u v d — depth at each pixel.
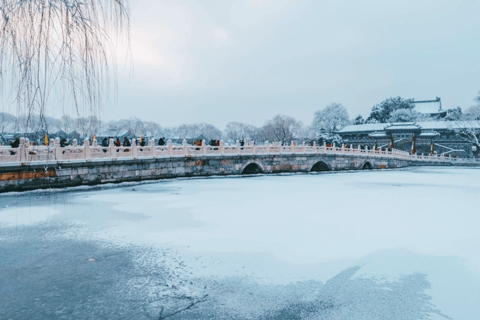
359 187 27.14
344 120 103.94
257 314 7.40
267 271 9.68
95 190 22.31
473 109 75.75
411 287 8.70
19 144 19.95
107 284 8.83
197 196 21.11
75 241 12.18
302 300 8.02
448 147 75.75
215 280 9.09
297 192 23.59
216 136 110.38
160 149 28.14
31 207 17.05
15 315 7.30
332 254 11.05
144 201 19.22
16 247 11.54
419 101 103.31
